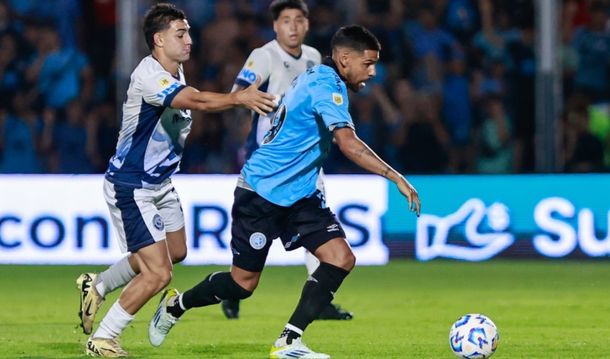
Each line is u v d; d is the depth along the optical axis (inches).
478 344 937.5
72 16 2399.1
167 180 1050.1
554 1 2005.4
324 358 948.6
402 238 2038.6
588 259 2015.3
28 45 2359.7
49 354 1024.2
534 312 1392.7
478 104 2356.1
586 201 2012.8
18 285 1708.9
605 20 2466.8
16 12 2378.2
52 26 2383.1
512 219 2037.4
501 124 2342.5
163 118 994.1
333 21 2386.8
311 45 2378.2
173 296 1044.5
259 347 1080.8
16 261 1967.3
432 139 2314.2
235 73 2370.8
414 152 2309.3
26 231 1962.4
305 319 959.6
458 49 2412.6
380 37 2395.4
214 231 1963.6
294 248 1005.2
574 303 1487.5
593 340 1135.0
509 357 1014.4
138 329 1238.3
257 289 1668.3
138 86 973.8
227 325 1272.1
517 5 2434.8
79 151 2310.5
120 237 1012.5
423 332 1208.8
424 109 2317.9
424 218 2039.9
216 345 1095.6
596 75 2443.4
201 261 1962.4
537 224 2028.8
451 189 2038.6
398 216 2030.0
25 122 2319.1
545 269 1911.9
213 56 2386.8
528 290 1641.2
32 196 1958.7
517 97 2386.8
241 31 2401.6
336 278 971.3
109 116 2310.5
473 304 1483.8
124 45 2004.2
